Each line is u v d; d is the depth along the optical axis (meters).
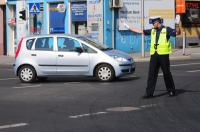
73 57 20.45
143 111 13.11
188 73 23.12
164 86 18.23
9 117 12.56
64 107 14.01
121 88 18.03
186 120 11.75
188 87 17.81
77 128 11.01
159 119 11.94
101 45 21.02
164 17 38.91
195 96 15.63
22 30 41.34
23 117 12.53
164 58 15.45
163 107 13.69
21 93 17.30
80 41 20.56
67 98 15.81
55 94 16.84
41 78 22.02
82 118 12.23
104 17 36.25
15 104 14.75
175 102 14.52
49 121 11.91
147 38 38.19
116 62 20.09
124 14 37.00
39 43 21.05
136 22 37.59
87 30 36.94
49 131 10.75
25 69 21.06
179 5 38.00
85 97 15.96
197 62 30.16
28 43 21.16
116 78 21.14
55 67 20.70
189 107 13.61
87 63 20.34
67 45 20.69
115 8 36.47
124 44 37.22
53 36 20.91
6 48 42.97
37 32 40.50
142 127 11.01
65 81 21.20
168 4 39.00
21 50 21.20
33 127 11.23
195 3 40.62
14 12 42.66
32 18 40.66
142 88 17.91
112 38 36.50
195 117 12.13
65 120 12.00
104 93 16.80
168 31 15.41
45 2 39.78
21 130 10.91
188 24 40.34
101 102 14.80
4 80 22.48
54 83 20.50
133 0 37.34
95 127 11.08
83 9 37.41
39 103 14.87
